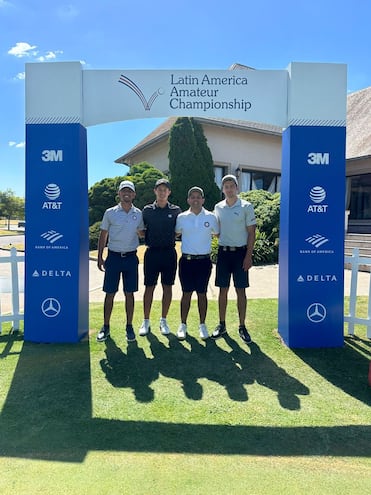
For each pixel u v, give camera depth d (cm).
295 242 496
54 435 304
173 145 1614
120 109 498
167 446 291
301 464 272
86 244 534
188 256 502
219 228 509
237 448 290
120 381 400
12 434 305
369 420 331
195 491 244
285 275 511
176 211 511
